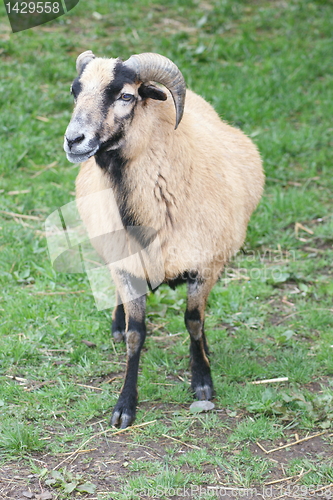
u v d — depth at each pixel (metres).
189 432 6.59
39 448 6.27
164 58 6.46
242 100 15.10
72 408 6.99
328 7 19.62
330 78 16.42
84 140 6.20
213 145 7.57
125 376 6.96
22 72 15.78
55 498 5.61
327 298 9.34
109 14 18.83
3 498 5.57
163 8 19.38
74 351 7.95
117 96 6.31
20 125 13.78
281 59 16.92
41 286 9.35
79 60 6.84
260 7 19.69
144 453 6.26
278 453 6.27
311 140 13.90
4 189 11.91
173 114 6.83
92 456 6.21
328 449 6.30
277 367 7.78
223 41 17.61
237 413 6.93
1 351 7.83
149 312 8.97
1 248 10.16
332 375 7.64
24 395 7.08
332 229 11.13
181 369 7.84
